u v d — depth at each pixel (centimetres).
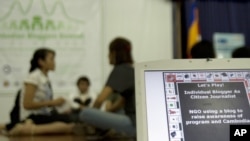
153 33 294
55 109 241
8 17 276
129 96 191
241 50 207
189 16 287
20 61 276
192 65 75
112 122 177
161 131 70
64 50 281
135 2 293
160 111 72
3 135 200
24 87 236
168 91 73
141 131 71
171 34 294
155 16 294
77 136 183
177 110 71
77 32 284
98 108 208
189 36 285
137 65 75
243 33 295
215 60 75
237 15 295
